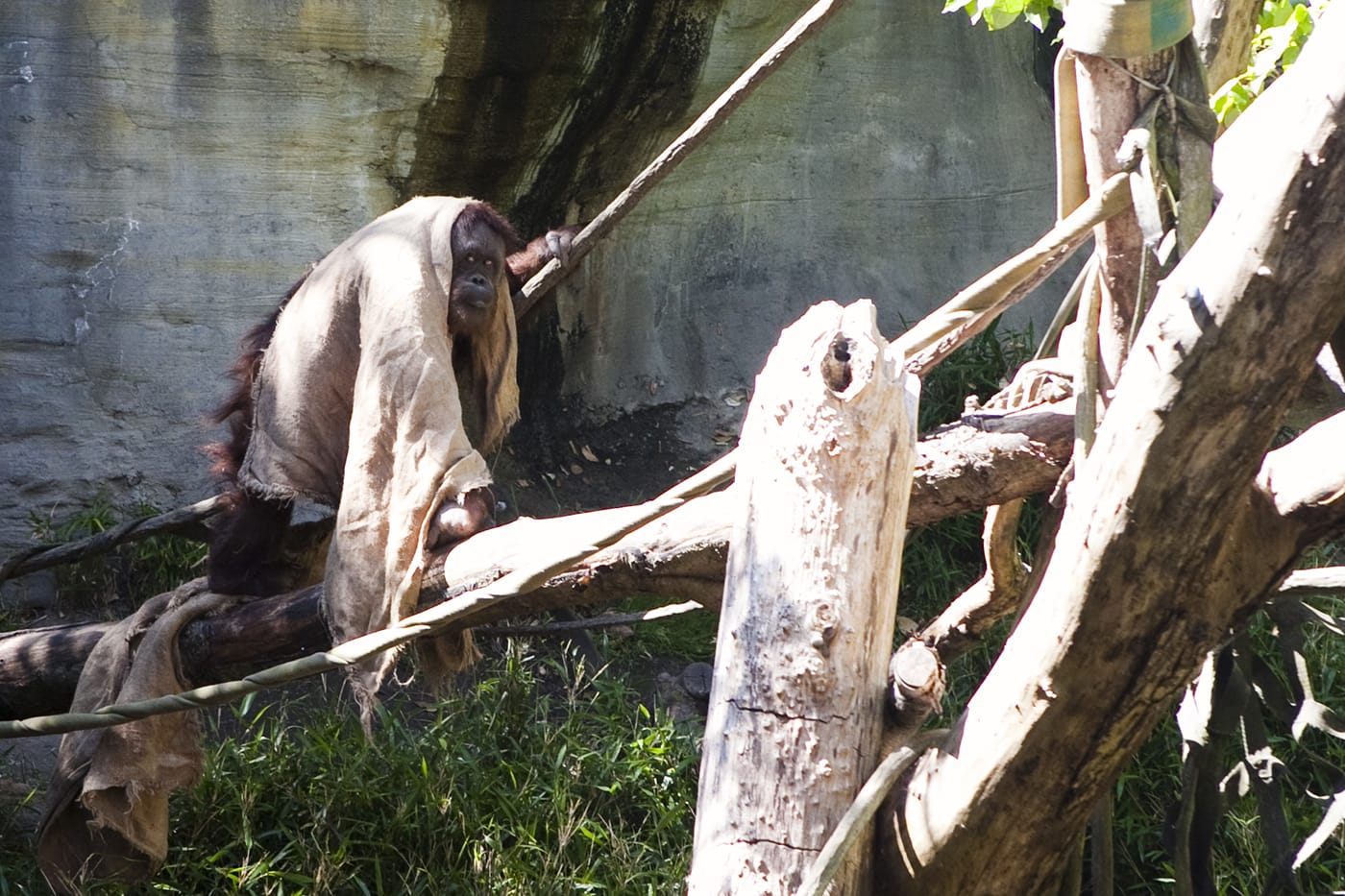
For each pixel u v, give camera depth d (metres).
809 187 10.36
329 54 8.45
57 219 8.23
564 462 9.82
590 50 8.73
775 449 3.10
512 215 9.49
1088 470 2.99
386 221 5.59
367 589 4.96
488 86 8.71
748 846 3.02
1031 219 10.78
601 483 9.76
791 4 9.40
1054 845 3.28
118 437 8.37
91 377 8.34
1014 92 10.89
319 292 5.55
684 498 3.48
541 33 8.54
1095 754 3.14
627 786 6.88
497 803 6.52
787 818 3.02
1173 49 3.29
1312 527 2.91
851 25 10.23
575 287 9.89
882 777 3.01
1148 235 3.17
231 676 5.41
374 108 8.61
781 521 3.08
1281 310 2.63
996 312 3.57
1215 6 4.29
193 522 6.55
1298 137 2.55
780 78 10.07
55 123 8.18
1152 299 3.37
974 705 3.28
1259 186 2.62
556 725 7.39
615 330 10.09
